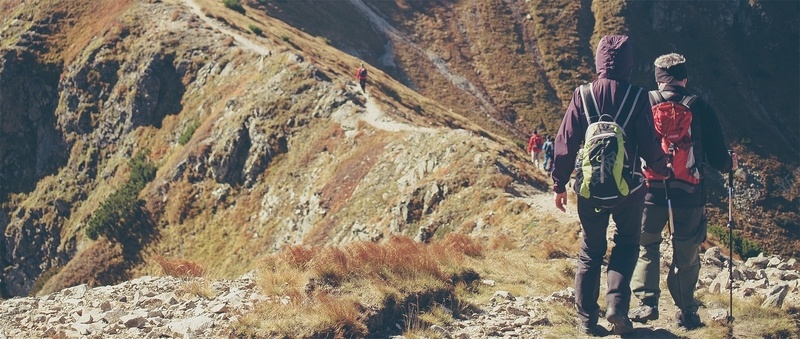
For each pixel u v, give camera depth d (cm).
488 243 1606
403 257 938
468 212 3297
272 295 862
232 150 5575
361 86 5628
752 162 10781
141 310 877
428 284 893
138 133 6725
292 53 6088
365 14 12181
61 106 7288
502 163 3609
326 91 5553
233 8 8500
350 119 5172
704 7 13012
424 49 12038
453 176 3612
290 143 5381
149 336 794
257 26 7644
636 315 852
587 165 734
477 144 3856
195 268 1108
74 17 7869
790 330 811
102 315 859
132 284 1009
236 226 5228
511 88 11588
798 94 12538
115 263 5575
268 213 5066
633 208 765
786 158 11069
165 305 898
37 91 7406
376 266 906
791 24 13112
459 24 12581
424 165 3962
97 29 7575
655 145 749
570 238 2312
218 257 5112
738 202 9550
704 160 845
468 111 11094
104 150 6906
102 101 7131
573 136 757
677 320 843
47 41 7706
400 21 12444
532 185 3547
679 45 12650
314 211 4656
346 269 887
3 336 817
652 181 821
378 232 3791
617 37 761
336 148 5003
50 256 6488
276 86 5816
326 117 5356
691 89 12212
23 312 925
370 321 804
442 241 1329
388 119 5103
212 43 6912
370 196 4216
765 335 802
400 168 4228
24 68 7456
